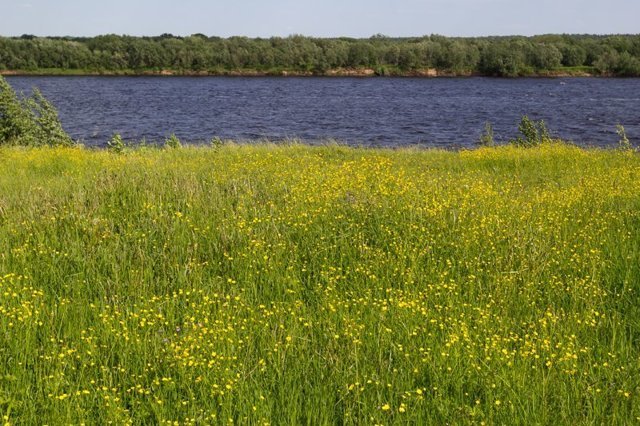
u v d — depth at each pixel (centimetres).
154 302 688
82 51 15538
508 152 1791
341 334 626
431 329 634
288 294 730
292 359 575
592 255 832
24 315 607
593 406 507
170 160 1595
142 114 5828
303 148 1973
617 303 712
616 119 5359
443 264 818
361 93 9288
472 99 8000
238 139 4091
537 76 14250
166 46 15812
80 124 4881
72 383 521
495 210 1030
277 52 15812
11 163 1522
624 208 1055
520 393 521
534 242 876
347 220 959
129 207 1006
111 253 830
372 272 793
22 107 2131
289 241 879
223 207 998
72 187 1147
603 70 14312
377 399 515
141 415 492
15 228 904
